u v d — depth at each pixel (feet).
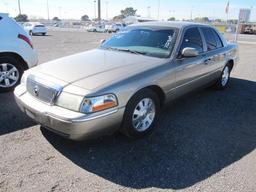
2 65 18.61
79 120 9.87
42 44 57.16
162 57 13.76
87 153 11.19
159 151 11.53
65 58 14.07
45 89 10.98
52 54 39.47
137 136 12.35
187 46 14.92
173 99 14.32
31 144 11.73
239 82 23.90
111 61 13.01
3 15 18.75
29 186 9.05
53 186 9.10
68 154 11.07
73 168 10.16
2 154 10.87
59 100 10.49
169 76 13.20
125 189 9.14
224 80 20.80
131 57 13.66
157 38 14.96
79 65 12.48
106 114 10.41
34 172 9.80
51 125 10.48
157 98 13.01
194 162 10.80
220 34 19.62
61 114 10.12
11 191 8.79
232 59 20.90
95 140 12.21
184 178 9.79
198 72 15.79
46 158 10.72
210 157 11.19
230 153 11.57
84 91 10.21
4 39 18.43
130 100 11.34
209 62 16.92
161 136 12.87
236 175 10.02
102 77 11.13
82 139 10.39
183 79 14.39
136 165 10.49
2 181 9.25
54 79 11.11
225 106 17.29
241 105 17.58
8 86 19.10
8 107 15.96
